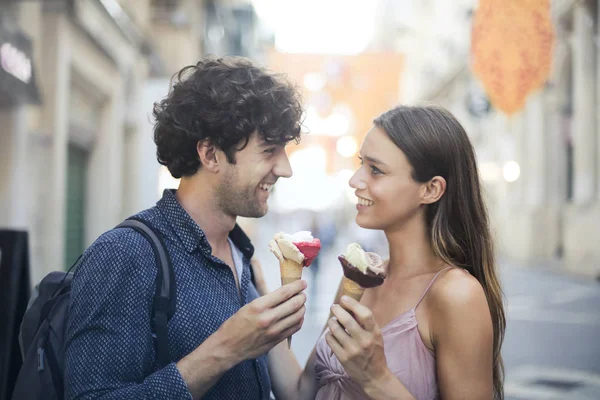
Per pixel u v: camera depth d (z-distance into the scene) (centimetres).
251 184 165
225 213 172
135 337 146
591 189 1564
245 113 159
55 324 160
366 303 192
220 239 178
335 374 176
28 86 659
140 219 163
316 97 1302
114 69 1138
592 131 1555
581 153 1576
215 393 161
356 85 1301
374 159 178
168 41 1584
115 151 1152
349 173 1894
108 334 143
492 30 513
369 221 181
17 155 718
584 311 974
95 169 1114
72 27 875
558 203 1916
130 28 1164
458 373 161
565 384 556
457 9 2981
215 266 166
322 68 1301
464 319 161
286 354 208
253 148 164
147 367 150
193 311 156
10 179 711
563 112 1838
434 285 170
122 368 142
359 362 150
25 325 174
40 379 156
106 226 1118
